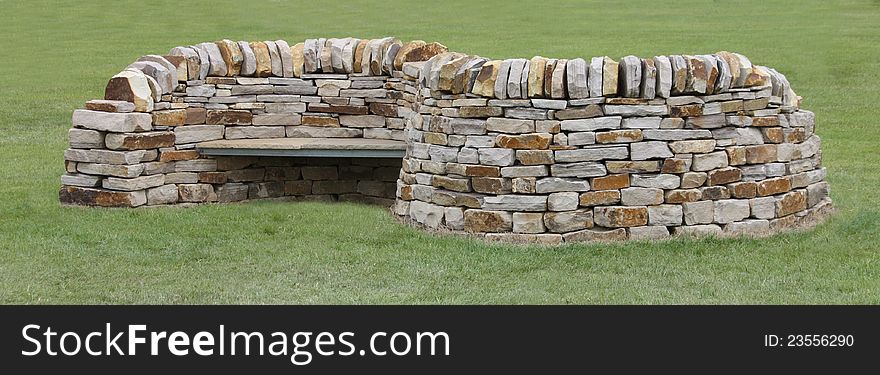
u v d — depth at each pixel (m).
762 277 6.46
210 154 8.60
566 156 7.13
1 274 6.50
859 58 17.02
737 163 7.37
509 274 6.56
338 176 9.17
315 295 6.14
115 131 8.16
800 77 15.95
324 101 9.10
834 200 8.63
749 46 18.53
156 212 8.15
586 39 19.89
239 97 8.90
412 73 8.50
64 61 18.45
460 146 7.36
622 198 7.19
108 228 7.64
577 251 6.96
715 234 7.30
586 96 7.11
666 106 7.17
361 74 9.04
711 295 6.11
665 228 7.24
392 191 9.04
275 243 7.33
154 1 25.30
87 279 6.44
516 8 24.05
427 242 7.23
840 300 6.00
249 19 22.77
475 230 7.29
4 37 20.92
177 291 6.20
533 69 7.14
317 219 8.03
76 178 8.34
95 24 22.38
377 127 9.05
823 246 7.11
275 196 9.02
